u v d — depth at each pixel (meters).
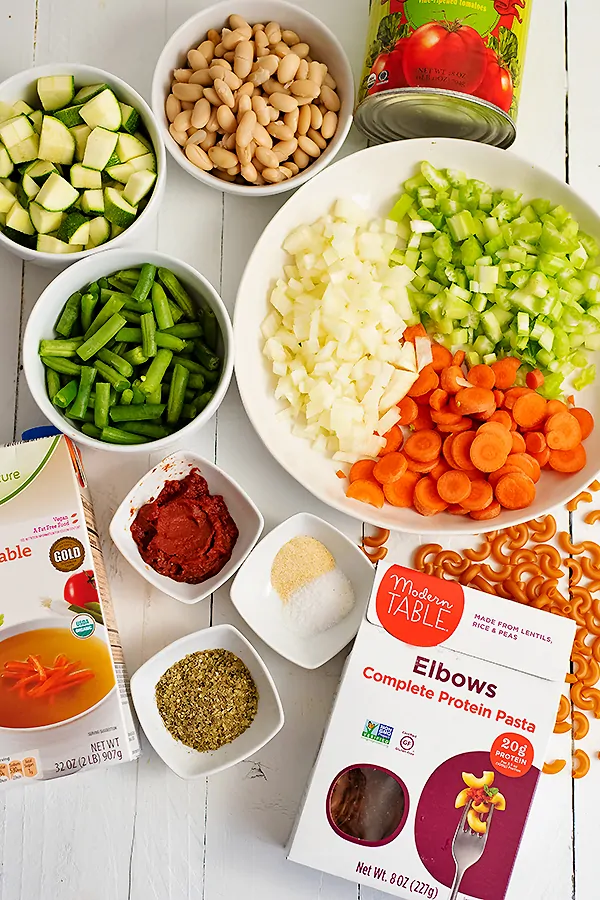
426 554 0.67
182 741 0.64
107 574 0.67
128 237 0.64
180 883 0.65
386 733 0.60
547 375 0.67
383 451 0.66
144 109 0.64
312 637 0.66
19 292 0.68
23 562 0.59
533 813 0.66
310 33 0.67
